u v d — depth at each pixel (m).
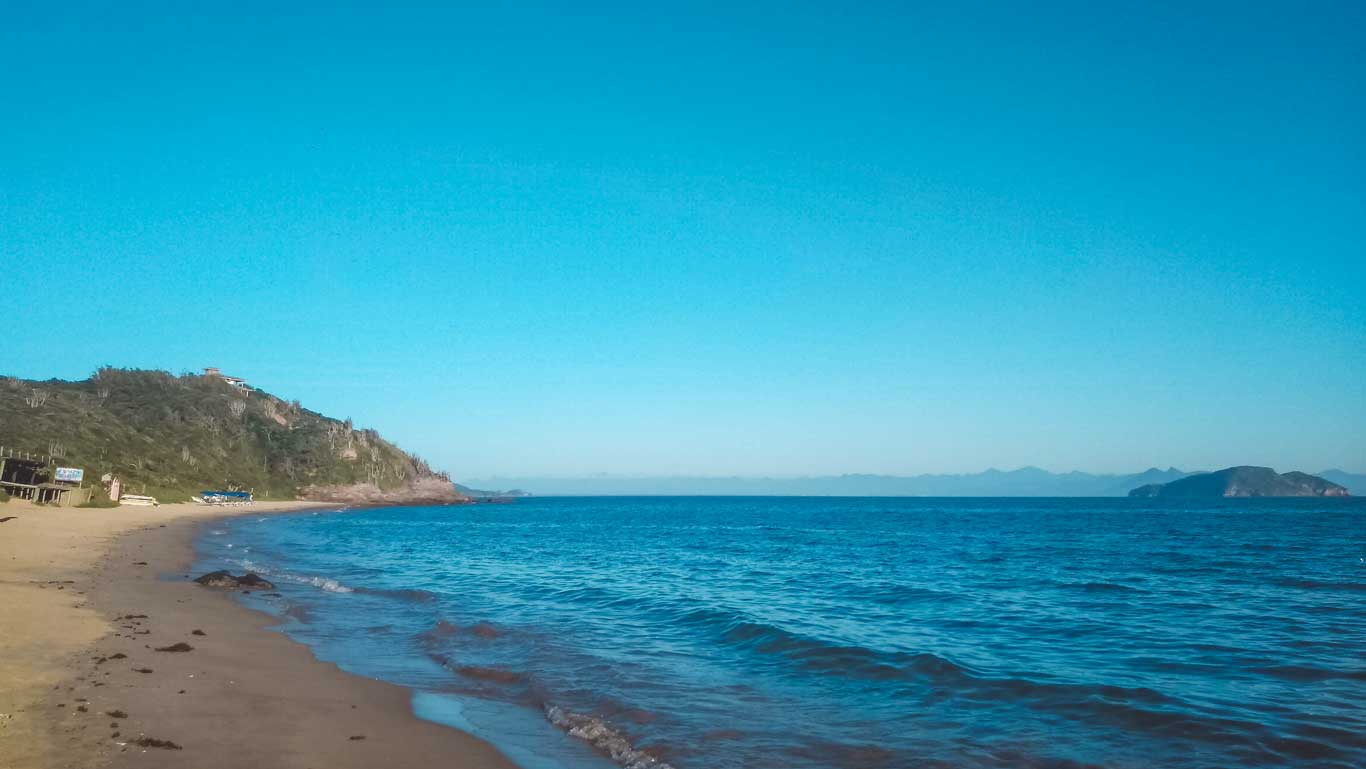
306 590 27.42
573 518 135.50
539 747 10.75
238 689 12.45
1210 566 40.53
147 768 8.58
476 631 19.42
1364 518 117.44
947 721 12.09
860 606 25.06
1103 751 10.66
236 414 198.50
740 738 11.18
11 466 74.69
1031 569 39.16
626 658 16.64
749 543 63.25
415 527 92.12
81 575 26.25
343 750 9.93
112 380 189.50
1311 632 20.09
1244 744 10.87
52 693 11.20
